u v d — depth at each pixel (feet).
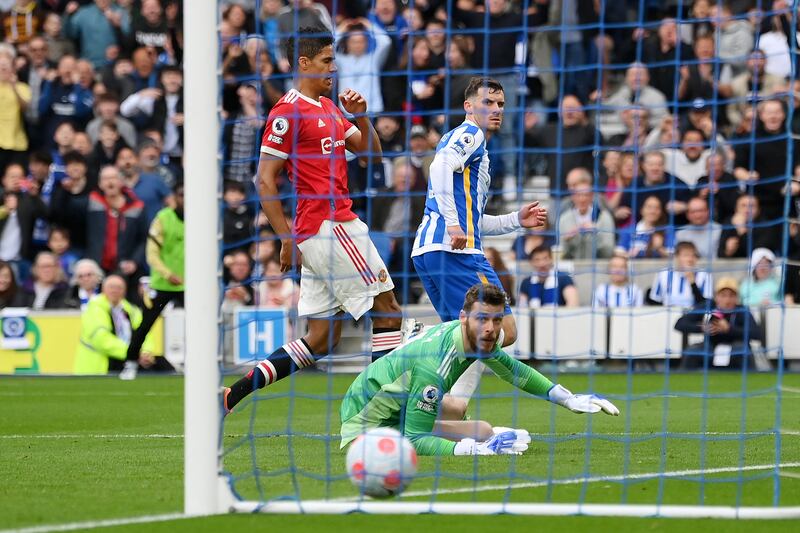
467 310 69.72
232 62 159.43
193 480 53.42
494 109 78.13
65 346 148.77
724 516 51.37
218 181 53.67
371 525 50.21
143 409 107.65
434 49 159.94
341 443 74.08
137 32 184.96
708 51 163.73
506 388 124.88
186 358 53.42
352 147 83.71
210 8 53.52
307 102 79.97
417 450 71.26
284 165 83.92
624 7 171.83
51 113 179.83
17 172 169.58
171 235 138.62
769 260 142.00
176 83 176.76
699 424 90.27
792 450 74.38
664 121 155.22
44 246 170.09
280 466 67.36
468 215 78.84
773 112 150.00
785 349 141.08
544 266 139.74
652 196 149.07
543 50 169.78
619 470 64.75
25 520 51.88
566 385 123.85
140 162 166.40
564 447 75.00
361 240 81.56
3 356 149.59
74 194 166.71
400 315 81.97
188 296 53.26
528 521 50.83
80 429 91.97
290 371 80.38
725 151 151.02
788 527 49.42
